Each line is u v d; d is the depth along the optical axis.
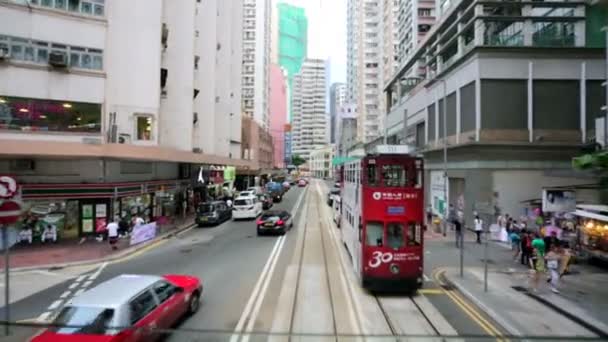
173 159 24.55
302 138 156.75
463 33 28.42
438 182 32.16
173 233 23.27
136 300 7.60
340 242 20.44
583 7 24.92
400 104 46.94
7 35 19.50
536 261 14.14
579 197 20.48
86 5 21.89
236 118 49.59
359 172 12.99
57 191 20.38
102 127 21.94
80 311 6.96
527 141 24.41
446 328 9.23
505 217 22.47
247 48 94.38
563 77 24.59
